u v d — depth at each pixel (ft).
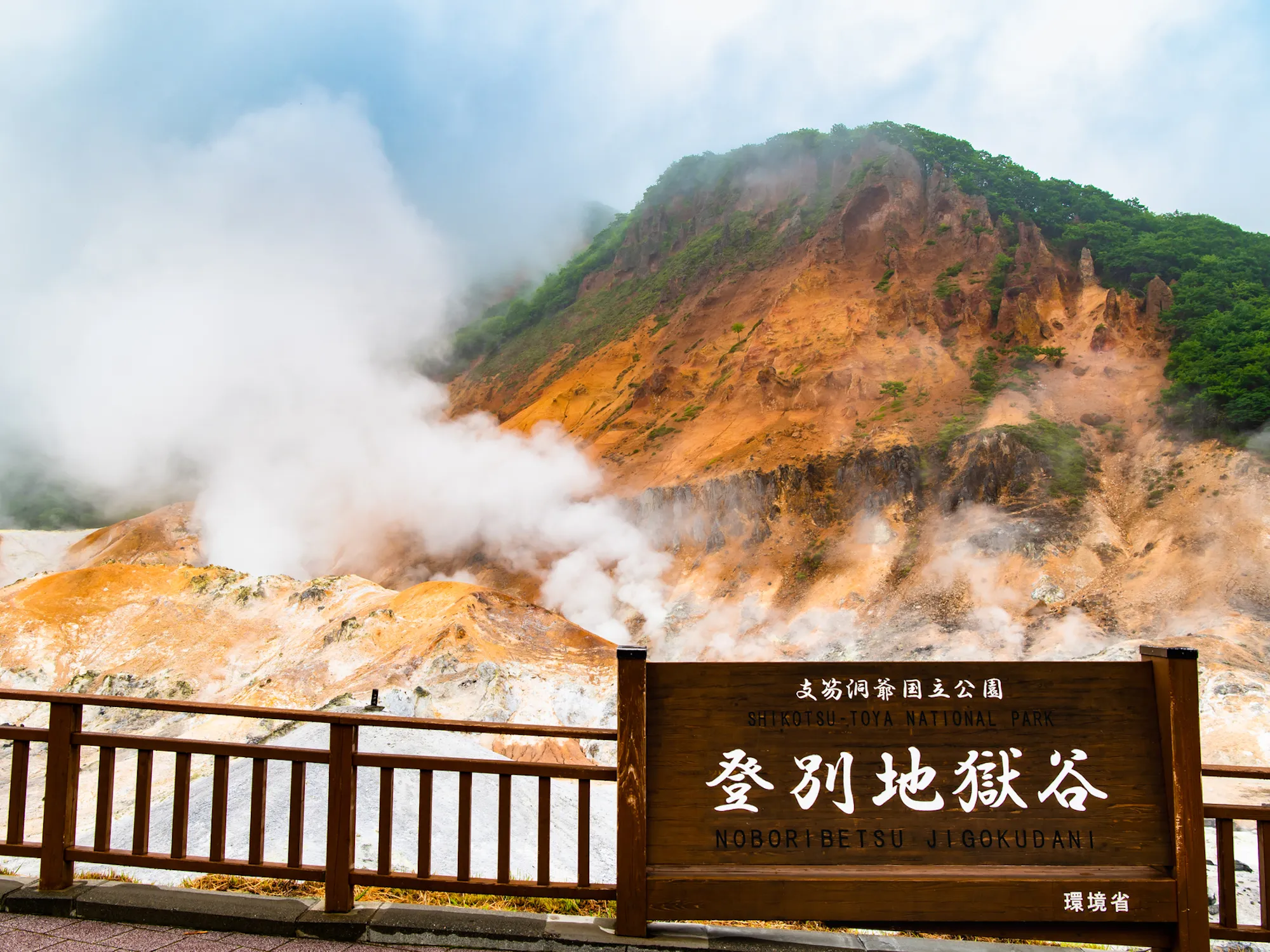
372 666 241.35
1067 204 527.81
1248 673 209.26
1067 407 393.70
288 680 243.40
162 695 262.88
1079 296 453.58
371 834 63.31
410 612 265.34
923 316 468.34
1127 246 463.01
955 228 517.55
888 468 389.60
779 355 484.33
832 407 435.94
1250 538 302.45
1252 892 87.20
